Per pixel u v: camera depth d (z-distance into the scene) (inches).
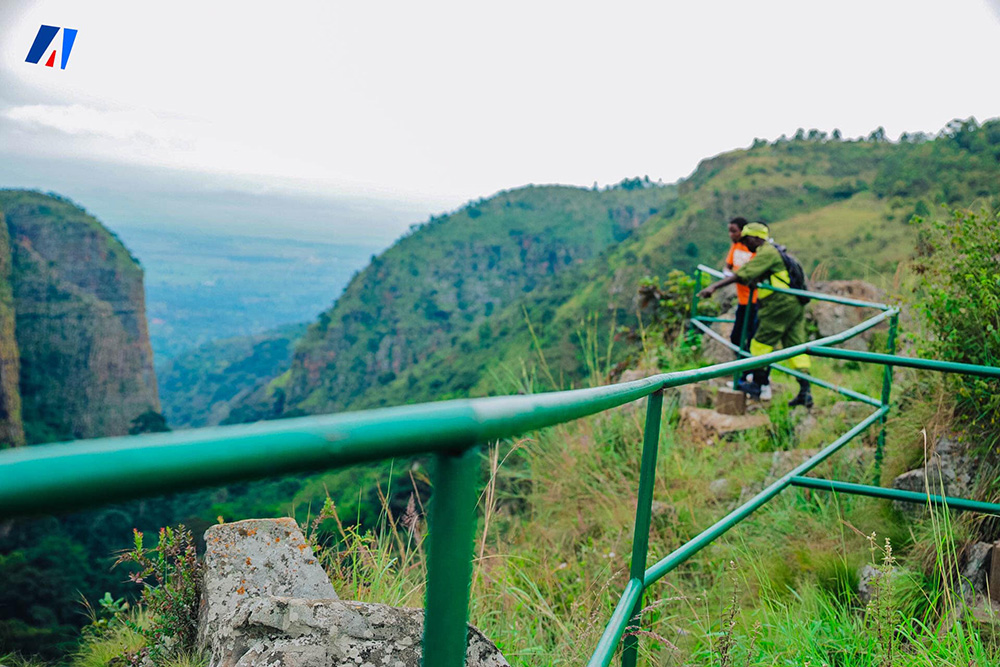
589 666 60.6
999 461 140.5
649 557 156.9
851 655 105.7
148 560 100.2
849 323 343.6
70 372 4584.2
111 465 15.5
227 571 96.0
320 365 7588.6
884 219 2664.9
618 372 342.6
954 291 159.9
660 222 4660.4
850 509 161.5
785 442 220.2
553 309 4328.3
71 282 5216.5
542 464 209.5
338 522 112.0
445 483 28.8
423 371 5305.1
